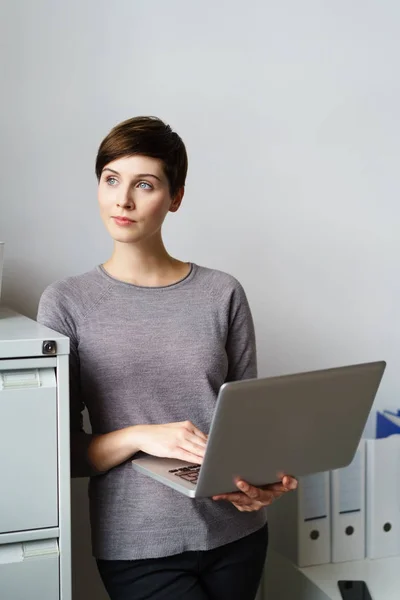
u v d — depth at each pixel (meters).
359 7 1.91
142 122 1.29
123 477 1.29
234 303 1.40
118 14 1.71
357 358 2.00
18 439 1.13
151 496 1.27
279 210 1.88
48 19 1.66
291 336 1.93
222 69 1.80
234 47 1.80
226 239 1.85
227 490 1.15
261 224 1.87
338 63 1.90
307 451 1.18
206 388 1.32
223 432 1.05
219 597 1.33
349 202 1.95
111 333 1.29
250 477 1.15
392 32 1.95
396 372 2.04
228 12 1.79
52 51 1.66
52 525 1.16
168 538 1.26
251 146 1.84
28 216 1.68
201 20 1.77
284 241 1.90
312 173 1.90
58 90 1.68
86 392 1.31
